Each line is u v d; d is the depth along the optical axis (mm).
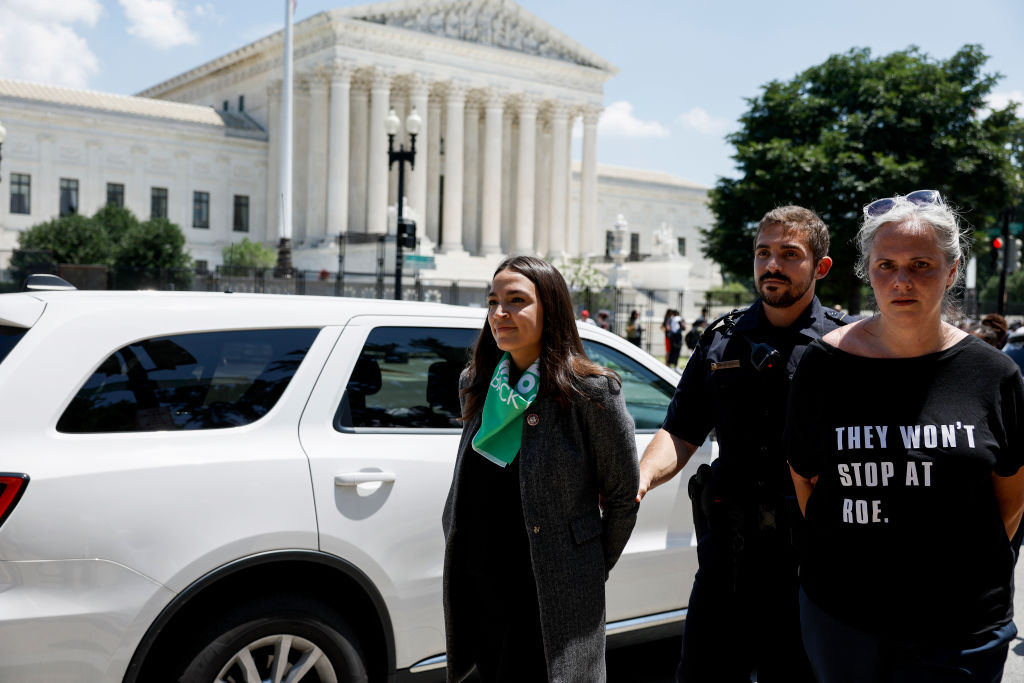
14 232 61188
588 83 72000
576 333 3125
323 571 3648
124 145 65000
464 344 4449
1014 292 74625
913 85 41969
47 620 3061
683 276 62000
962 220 2814
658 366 5293
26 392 3242
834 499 2699
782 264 3506
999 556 2598
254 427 3645
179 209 67062
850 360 2721
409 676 3893
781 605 3436
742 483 3484
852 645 2666
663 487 4797
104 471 3242
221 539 3367
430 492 3938
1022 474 2648
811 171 40156
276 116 68500
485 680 3197
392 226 52656
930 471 2543
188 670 3326
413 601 3857
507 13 67688
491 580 3102
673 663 5379
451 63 64938
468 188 70938
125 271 41750
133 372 3498
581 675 2971
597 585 3039
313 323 3984
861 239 2785
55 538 3102
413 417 4098
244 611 3430
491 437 3125
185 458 3414
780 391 3475
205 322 3732
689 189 94938
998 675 2578
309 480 3629
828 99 43250
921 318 2598
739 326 3650
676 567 4805
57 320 3436
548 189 73875
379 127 61719
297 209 66688
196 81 80625
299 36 64000
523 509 3018
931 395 2592
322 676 3631
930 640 2557
